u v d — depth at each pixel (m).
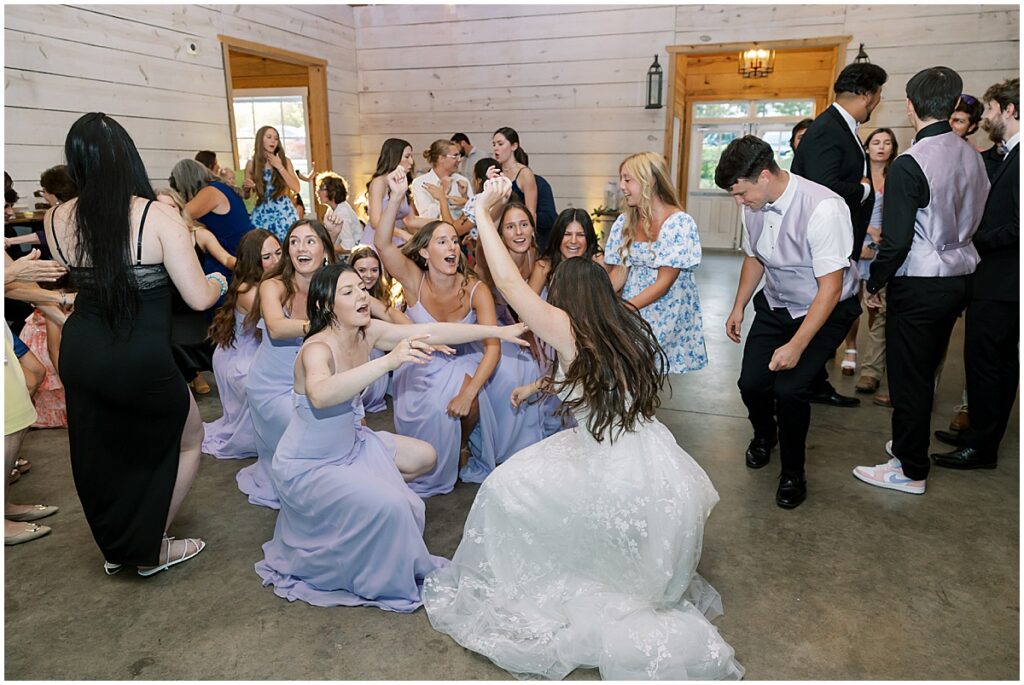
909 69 5.98
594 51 6.79
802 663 1.75
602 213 6.75
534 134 7.16
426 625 1.92
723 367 4.43
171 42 5.17
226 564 2.24
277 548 2.24
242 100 7.39
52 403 3.42
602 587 1.91
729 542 2.34
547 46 6.93
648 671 1.67
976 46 5.78
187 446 2.21
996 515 2.51
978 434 2.84
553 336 1.86
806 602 2.01
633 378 1.85
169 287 1.99
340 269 2.03
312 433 2.01
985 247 2.56
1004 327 2.65
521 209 2.89
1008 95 2.46
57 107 4.38
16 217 3.71
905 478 2.69
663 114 6.69
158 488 2.05
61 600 2.05
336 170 7.41
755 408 2.84
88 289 1.89
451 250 2.60
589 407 1.88
